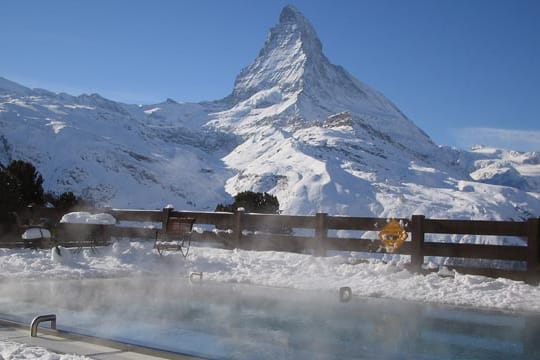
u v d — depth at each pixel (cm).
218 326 651
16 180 1767
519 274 922
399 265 1022
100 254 1247
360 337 602
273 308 763
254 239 1285
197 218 1359
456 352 543
